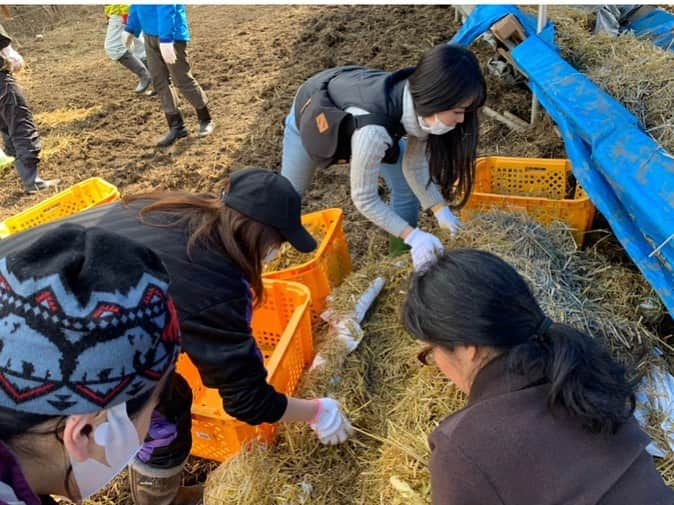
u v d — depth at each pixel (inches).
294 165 117.8
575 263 115.7
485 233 116.7
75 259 32.4
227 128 210.2
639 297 110.0
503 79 193.5
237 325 66.2
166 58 183.8
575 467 43.9
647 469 46.4
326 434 88.9
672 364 100.7
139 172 194.5
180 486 95.9
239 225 63.8
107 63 278.5
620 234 101.2
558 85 124.4
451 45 85.7
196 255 63.6
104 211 70.5
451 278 46.9
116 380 33.4
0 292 31.8
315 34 259.3
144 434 41.1
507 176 141.4
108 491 100.3
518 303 46.3
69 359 31.5
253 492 88.4
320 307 120.3
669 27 160.6
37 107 241.9
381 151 93.7
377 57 227.5
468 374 50.3
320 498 88.7
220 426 91.5
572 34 153.6
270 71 240.7
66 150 209.3
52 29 335.0
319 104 98.7
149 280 34.8
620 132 107.7
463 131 95.1
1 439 32.7
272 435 96.7
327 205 165.0
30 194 191.8
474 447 44.9
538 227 119.0
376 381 104.5
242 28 285.7
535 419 44.9
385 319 113.4
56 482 37.2
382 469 86.7
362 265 141.9
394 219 100.7
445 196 106.0
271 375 90.7
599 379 44.1
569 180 139.6
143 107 233.8
